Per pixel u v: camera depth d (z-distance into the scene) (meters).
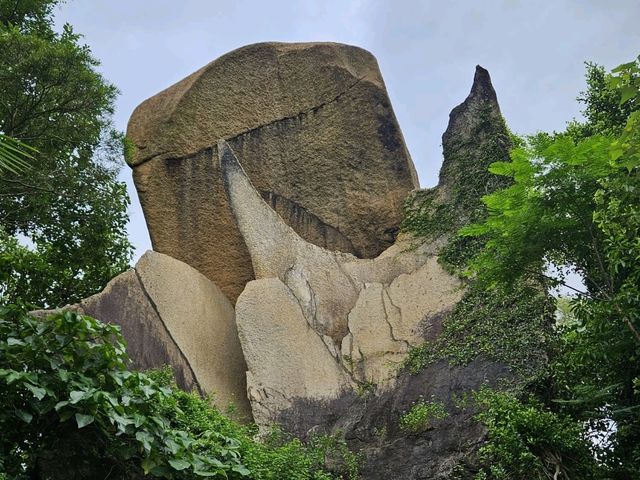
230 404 12.85
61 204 16.47
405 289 14.27
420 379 12.92
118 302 13.63
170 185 16.44
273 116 16.94
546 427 11.11
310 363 13.52
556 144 10.91
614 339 10.95
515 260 11.45
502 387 12.19
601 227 10.73
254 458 10.57
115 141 15.83
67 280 16.81
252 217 14.98
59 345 7.47
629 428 11.23
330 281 14.66
